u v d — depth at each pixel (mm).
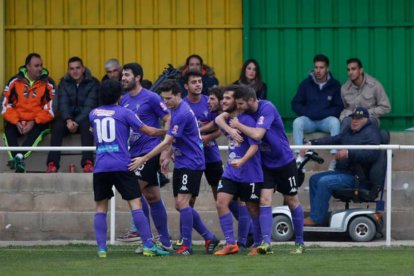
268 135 36062
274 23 50781
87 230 45438
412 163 47938
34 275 30984
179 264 33375
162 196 45688
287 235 43094
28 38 50844
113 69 47438
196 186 37000
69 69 48188
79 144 48562
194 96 39656
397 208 45969
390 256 36000
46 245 42406
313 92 48438
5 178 45969
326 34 50812
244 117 35750
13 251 39594
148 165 37062
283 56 50812
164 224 38375
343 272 31219
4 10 50531
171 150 37594
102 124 35000
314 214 43312
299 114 48625
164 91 36062
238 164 35656
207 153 39500
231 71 50750
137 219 35812
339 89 48562
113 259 35188
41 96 48125
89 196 45781
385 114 49344
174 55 50812
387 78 50844
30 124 47969
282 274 30734
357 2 50750
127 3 50844
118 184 35438
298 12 50812
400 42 50781
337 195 43500
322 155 47250
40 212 45500
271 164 36531
